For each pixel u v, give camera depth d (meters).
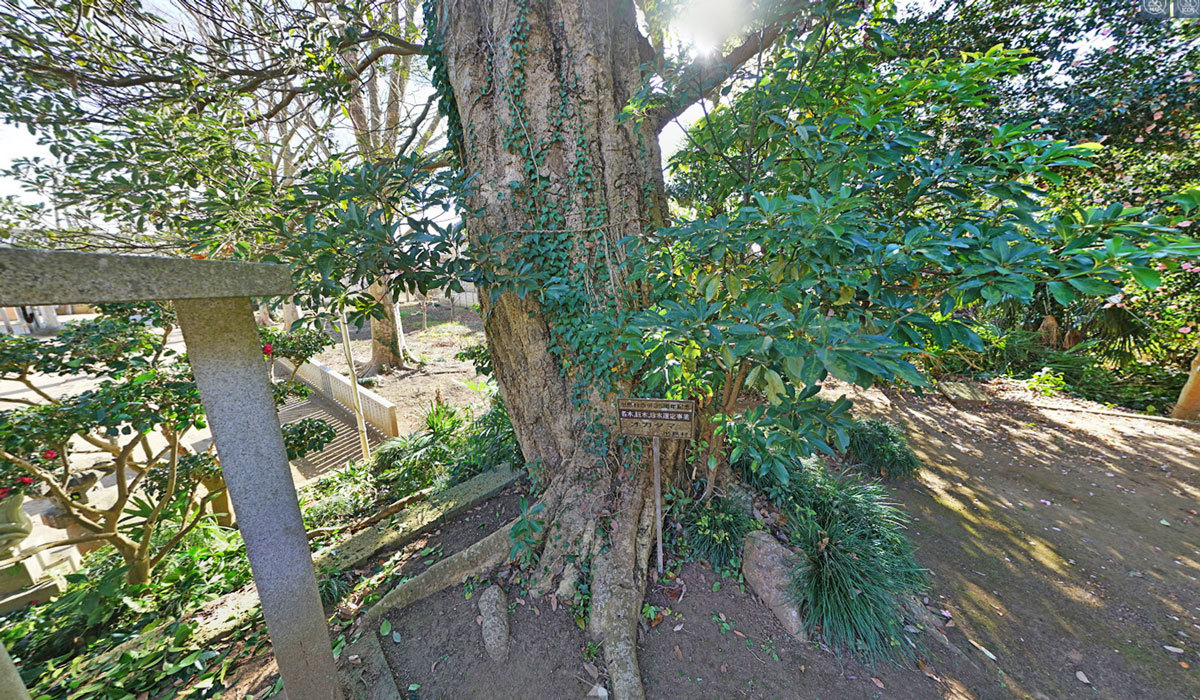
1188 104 4.32
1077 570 3.17
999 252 1.52
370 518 3.84
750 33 3.05
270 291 1.40
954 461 4.80
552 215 2.96
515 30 2.82
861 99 2.08
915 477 4.42
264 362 1.45
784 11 2.25
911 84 2.25
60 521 4.43
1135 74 4.66
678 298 2.59
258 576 1.52
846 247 1.81
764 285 1.91
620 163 3.01
